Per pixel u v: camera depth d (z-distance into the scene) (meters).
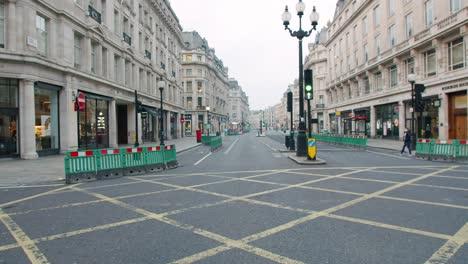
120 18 26.25
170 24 42.88
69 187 8.73
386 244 3.98
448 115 22.89
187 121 68.88
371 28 35.69
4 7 15.11
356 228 4.63
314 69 71.88
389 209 5.67
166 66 42.03
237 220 5.14
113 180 9.94
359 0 38.66
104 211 5.88
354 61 41.53
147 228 4.80
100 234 4.55
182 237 4.36
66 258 3.70
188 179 9.70
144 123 33.44
